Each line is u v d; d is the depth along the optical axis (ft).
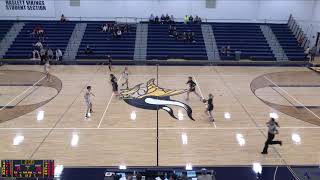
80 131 44.70
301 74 78.95
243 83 69.92
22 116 49.98
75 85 66.95
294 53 93.56
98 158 37.32
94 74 76.54
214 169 35.14
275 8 104.12
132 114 51.19
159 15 104.78
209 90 64.39
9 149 39.24
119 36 97.66
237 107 54.95
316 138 43.47
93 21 104.47
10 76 73.51
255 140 42.55
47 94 60.80
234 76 75.97
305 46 96.58
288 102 57.93
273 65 88.84
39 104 55.36
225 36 99.71
